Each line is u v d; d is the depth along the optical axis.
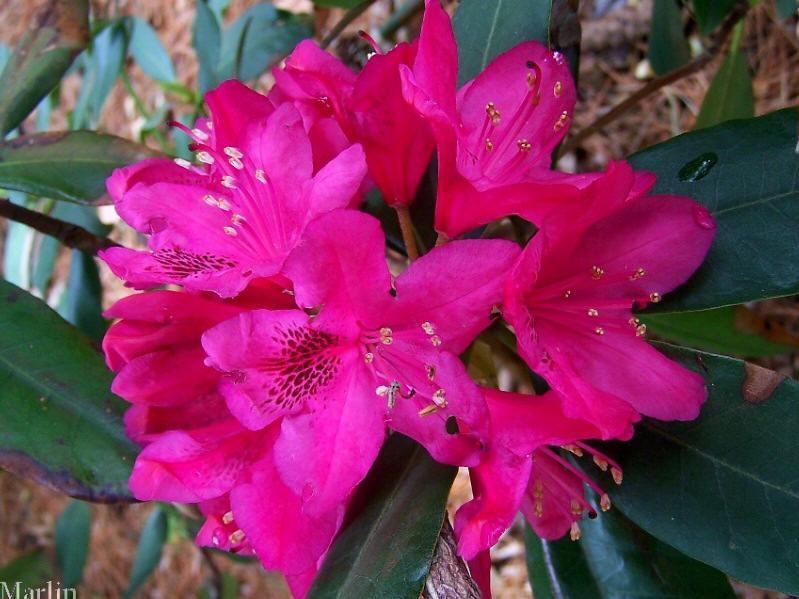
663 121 0.37
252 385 0.16
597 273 0.18
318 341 0.16
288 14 0.33
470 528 0.16
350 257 0.15
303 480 0.16
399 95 0.18
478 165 0.19
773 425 0.19
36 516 0.54
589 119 0.39
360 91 0.18
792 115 0.20
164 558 0.50
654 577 0.23
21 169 0.24
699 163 0.21
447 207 0.18
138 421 0.18
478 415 0.16
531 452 0.16
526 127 0.19
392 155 0.19
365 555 0.18
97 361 0.22
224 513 0.19
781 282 0.19
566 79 0.19
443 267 0.15
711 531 0.19
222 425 0.18
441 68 0.17
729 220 0.20
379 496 0.19
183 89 0.38
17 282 0.39
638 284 0.19
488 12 0.23
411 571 0.17
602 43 0.39
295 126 0.18
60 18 0.24
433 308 0.16
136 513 0.52
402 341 0.17
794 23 0.34
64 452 0.21
